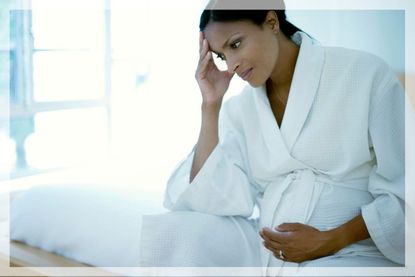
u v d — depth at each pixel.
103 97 2.05
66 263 1.02
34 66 2.14
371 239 0.98
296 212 1.02
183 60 1.96
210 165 1.07
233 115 1.20
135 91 2.02
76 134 2.01
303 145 1.05
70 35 2.11
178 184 1.10
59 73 2.09
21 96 2.14
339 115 1.02
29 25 2.14
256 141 1.14
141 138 1.93
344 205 1.01
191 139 1.89
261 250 1.07
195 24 1.93
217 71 1.12
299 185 1.04
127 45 2.03
